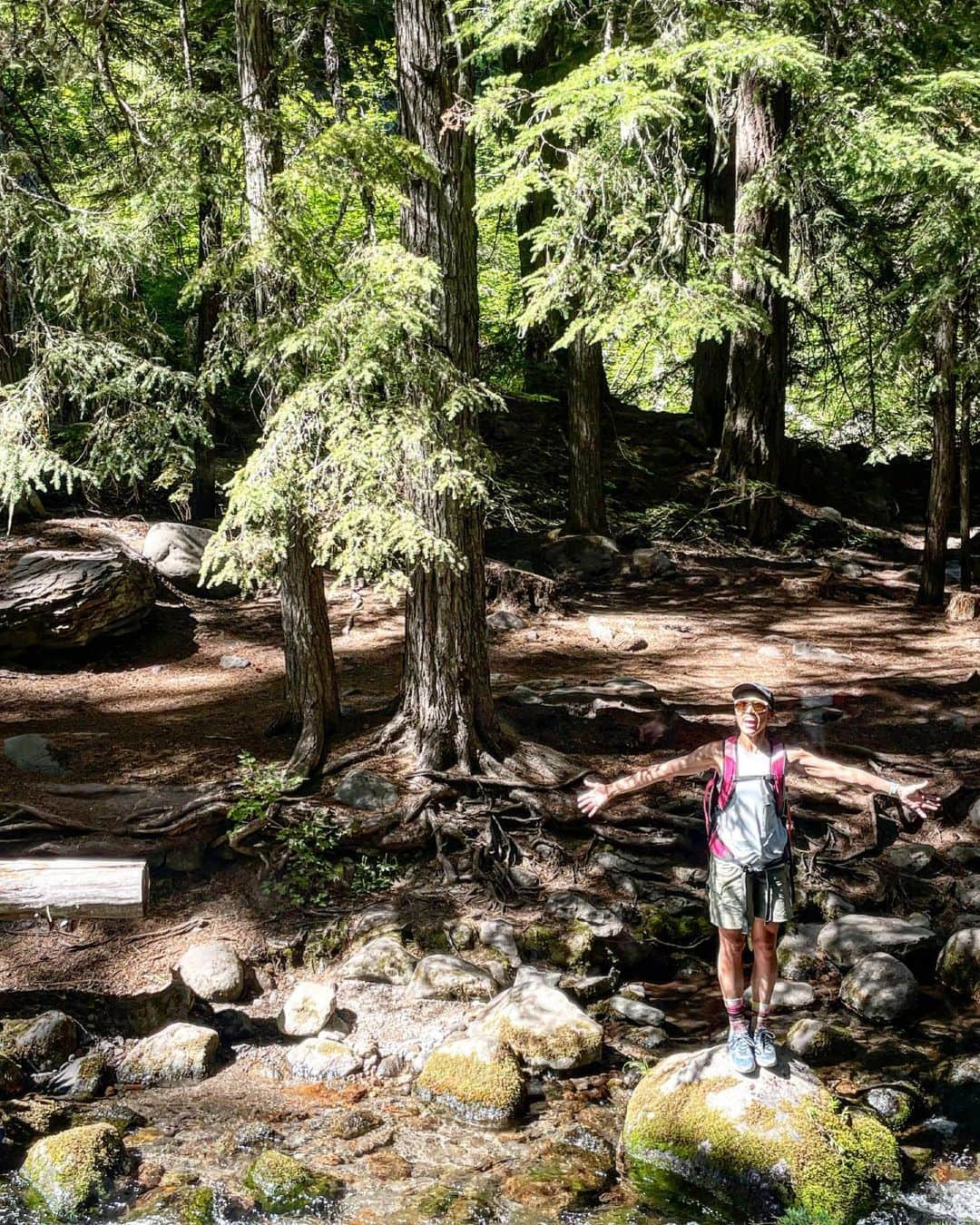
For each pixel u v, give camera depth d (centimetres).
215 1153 620
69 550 1420
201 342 1520
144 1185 589
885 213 1733
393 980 801
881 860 965
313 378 830
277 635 1413
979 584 1795
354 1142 630
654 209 1076
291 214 879
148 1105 672
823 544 1980
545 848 936
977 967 821
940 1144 634
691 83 1115
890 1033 762
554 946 842
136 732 1084
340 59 1188
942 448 1625
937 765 1091
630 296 979
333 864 901
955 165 1034
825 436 2511
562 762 1019
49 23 1063
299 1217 563
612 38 1159
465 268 925
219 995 780
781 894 597
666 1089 628
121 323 1037
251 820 905
